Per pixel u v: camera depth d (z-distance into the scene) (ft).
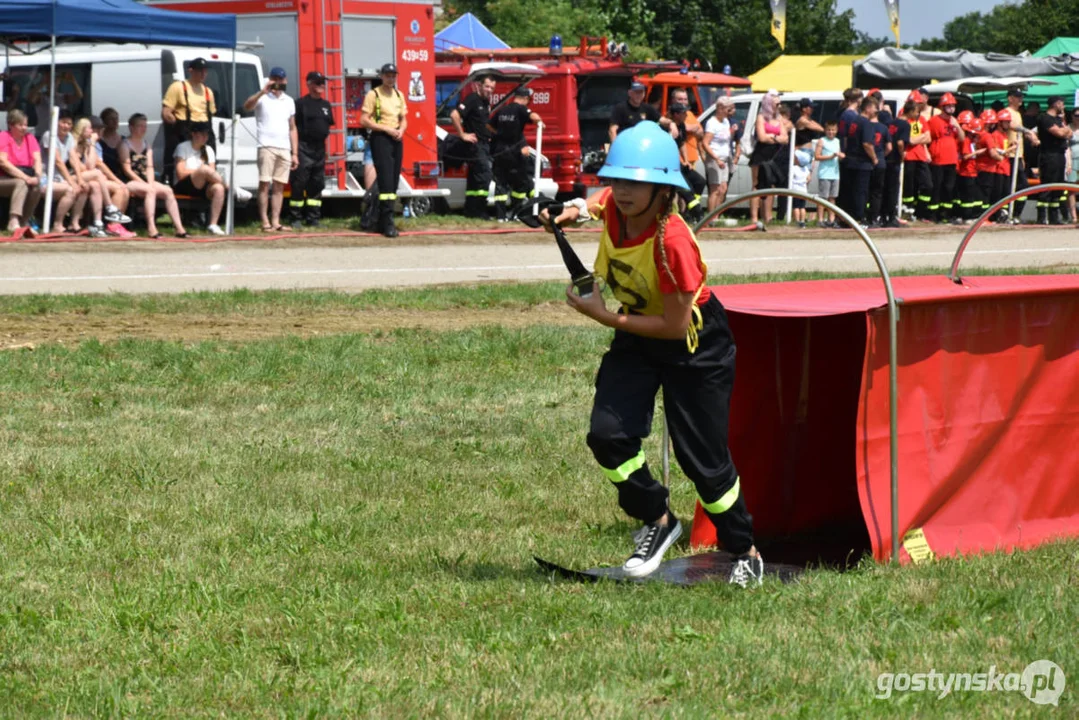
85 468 27.45
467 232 78.28
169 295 50.88
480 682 16.07
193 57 74.33
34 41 68.90
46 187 66.54
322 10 79.66
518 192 85.51
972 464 22.56
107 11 63.00
